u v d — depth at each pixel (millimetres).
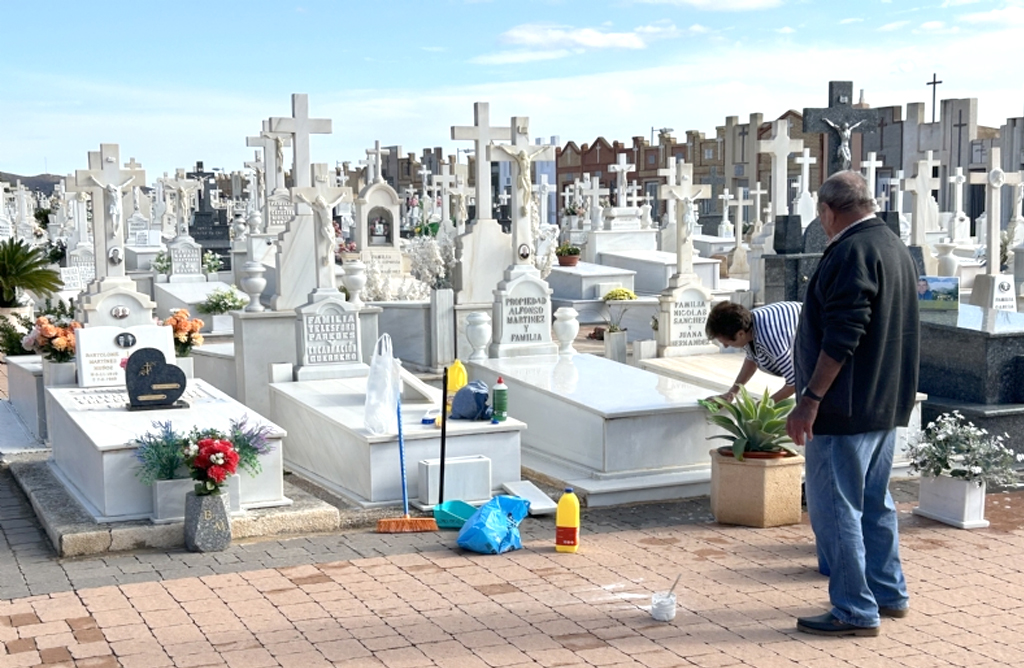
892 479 10172
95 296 12344
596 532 8359
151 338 11297
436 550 7824
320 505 8641
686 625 6168
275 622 6270
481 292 13836
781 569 7277
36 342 11383
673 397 10172
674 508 9164
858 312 5598
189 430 8750
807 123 12531
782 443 8695
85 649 5871
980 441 8625
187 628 6184
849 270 5648
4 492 9648
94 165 12422
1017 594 6734
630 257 23969
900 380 5957
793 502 8508
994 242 17109
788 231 12289
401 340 14289
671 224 28719
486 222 13734
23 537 8258
